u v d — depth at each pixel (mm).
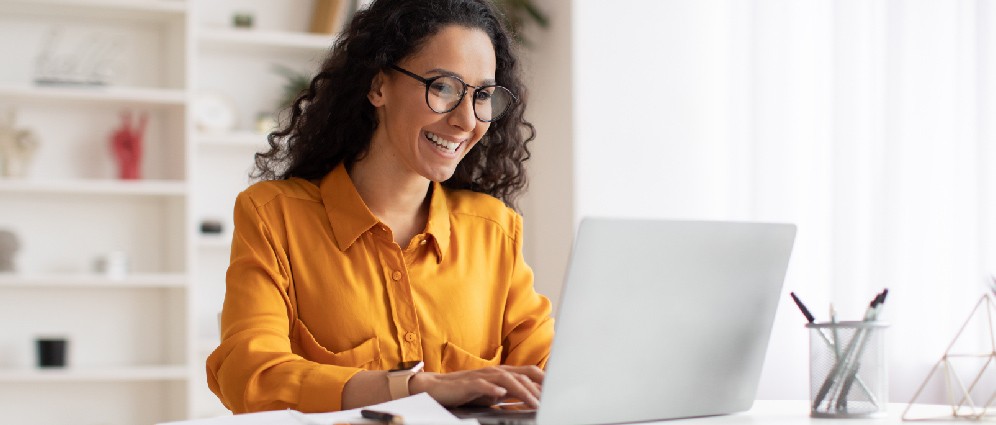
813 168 3750
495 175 1923
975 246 3271
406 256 1708
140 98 4066
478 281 1764
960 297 3273
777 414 1423
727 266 1369
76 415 4215
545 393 1230
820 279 3711
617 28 4074
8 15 4168
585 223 1217
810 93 3775
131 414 4289
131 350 4293
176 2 4078
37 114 4199
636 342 1301
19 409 4148
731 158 4062
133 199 4309
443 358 1705
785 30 3793
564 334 1229
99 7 4074
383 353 1658
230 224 4320
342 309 1655
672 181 4109
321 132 1778
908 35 3406
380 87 1723
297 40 4227
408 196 1740
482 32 1716
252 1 4395
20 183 3943
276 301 1608
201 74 4312
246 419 1247
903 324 3367
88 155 4250
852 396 1367
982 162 3227
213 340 4145
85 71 4234
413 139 1665
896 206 3398
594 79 4039
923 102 3381
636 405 1322
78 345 4230
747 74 4000
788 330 3691
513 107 1907
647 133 4090
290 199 1699
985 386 3143
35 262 4176
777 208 3773
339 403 1388
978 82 3244
